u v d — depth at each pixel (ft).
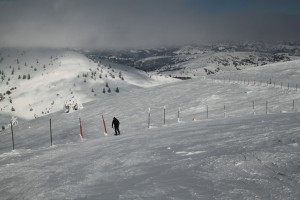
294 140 34.94
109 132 162.61
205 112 178.91
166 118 181.88
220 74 353.72
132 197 22.26
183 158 33.81
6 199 29.07
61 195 26.40
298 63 361.10
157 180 25.99
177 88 295.28
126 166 34.65
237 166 26.48
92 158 44.83
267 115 91.35
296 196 18.76
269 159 27.17
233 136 45.57
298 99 175.32
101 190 25.95
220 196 19.92
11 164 49.32
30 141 205.98
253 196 19.36
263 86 232.12
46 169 41.01
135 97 298.15
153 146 47.62
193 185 23.03
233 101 201.87
